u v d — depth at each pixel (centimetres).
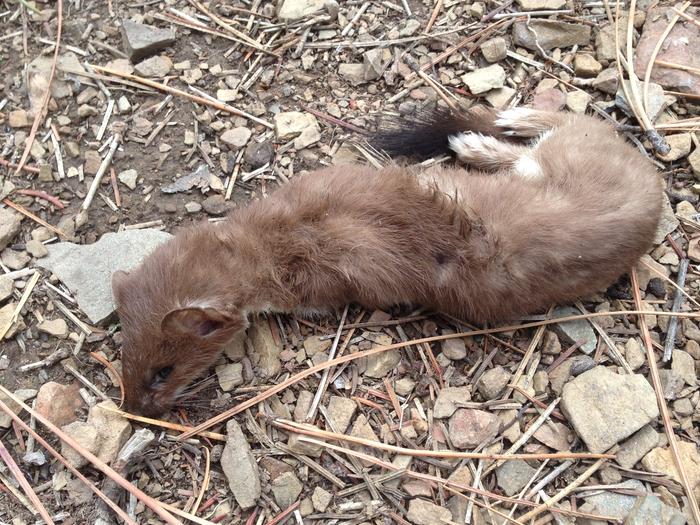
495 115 37
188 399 32
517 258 32
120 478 30
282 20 40
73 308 34
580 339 33
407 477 31
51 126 38
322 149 38
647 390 31
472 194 33
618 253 32
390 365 33
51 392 32
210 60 40
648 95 38
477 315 33
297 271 33
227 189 37
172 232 36
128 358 31
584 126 35
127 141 38
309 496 31
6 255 35
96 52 40
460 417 31
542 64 40
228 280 32
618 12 40
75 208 36
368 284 32
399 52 40
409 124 37
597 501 30
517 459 31
